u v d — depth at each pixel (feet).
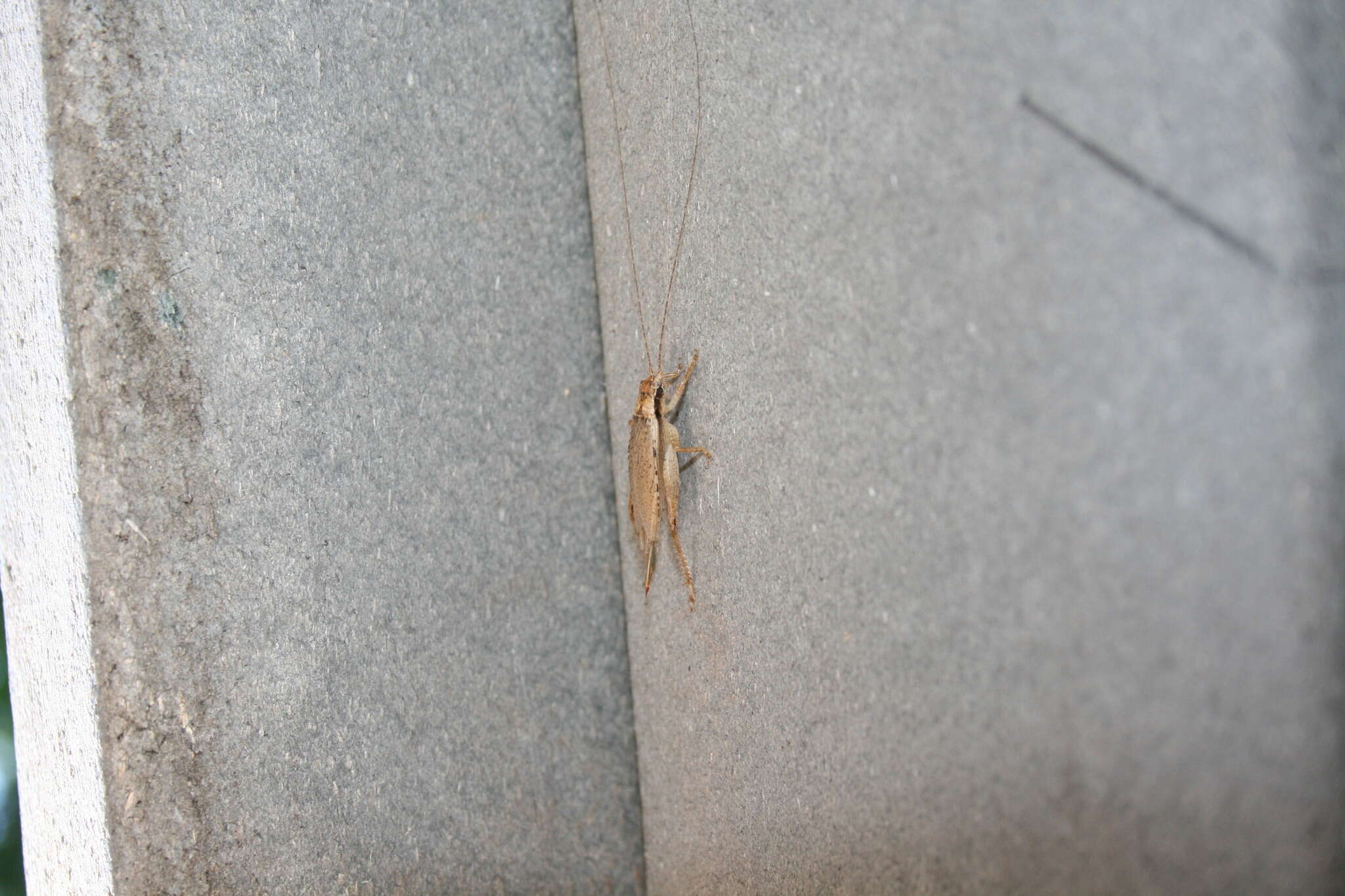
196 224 1.08
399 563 1.12
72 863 1.08
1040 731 0.93
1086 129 0.83
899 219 0.98
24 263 1.07
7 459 1.09
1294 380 0.67
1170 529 0.77
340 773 1.11
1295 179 0.67
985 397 0.96
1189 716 0.76
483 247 1.15
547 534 1.16
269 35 1.09
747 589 1.07
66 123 1.06
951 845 0.98
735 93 1.06
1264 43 0.69
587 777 1.17
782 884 1.06
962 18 0.96
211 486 1.08
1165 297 0.77
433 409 1.13
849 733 1.02
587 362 1.18
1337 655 0.65
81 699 1.07
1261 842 0.70
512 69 1.16
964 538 0.97
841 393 1.01
